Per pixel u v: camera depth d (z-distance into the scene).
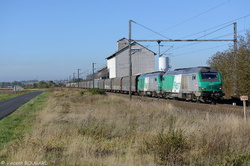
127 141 11.00
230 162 7.68
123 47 75.38
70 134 12.03
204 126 12.23
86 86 91.69
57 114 19.33
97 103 29.44
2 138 11.88
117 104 26.17
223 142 9.53
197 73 27.86
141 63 71.00
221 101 29.89
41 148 9.22
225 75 34.47
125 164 7.94
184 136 10.18
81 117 17.61
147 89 42.38
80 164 7.90
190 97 29.44
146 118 16.80
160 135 9.78
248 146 9.44
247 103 25.61
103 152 9.55
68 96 43.50
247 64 25.64
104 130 12.60
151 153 9.20
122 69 70.75
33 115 20.41
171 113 18.59
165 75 35.97
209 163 7.90
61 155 8.97
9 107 29.80
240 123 12.48
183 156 8.60
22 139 10.77
